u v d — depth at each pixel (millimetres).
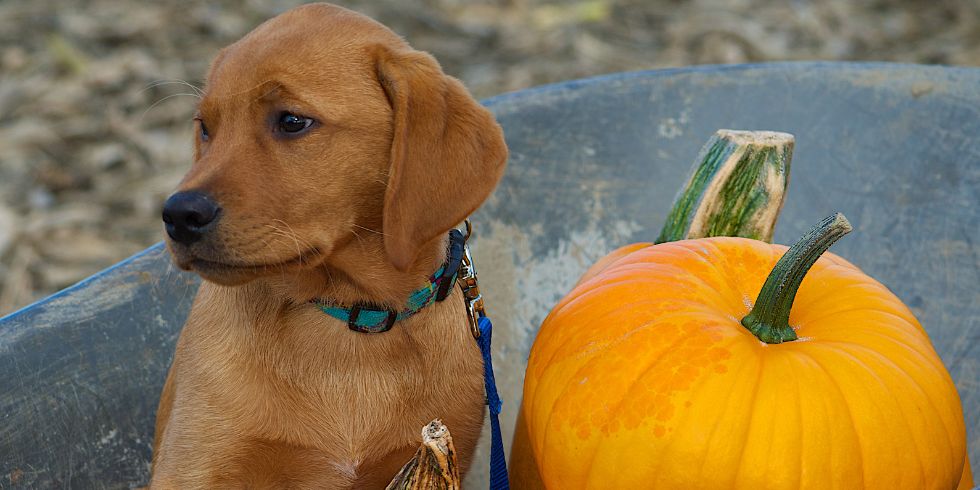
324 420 2703
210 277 2391
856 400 2307
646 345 2406
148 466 3018
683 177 3678
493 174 2539
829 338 2463
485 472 3344
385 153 2574
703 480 2273
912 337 2482
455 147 2518
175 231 2332
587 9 8016
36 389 2750
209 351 2678
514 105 3566
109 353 2910
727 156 3061
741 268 2662
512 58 7211
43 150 5949
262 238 2379
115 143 6055
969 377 3178
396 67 2531
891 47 7480
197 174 2395
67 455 2814
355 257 2621
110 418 2914
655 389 2342
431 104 2512
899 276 3445
